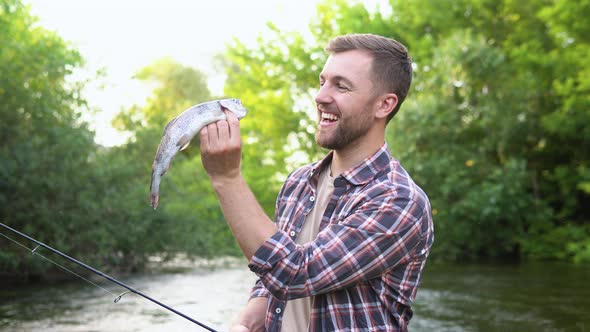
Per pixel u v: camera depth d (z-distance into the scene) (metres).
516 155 16.05
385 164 1.65
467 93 15.19
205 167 1.47
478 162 14.83
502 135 15.31
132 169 10.18
